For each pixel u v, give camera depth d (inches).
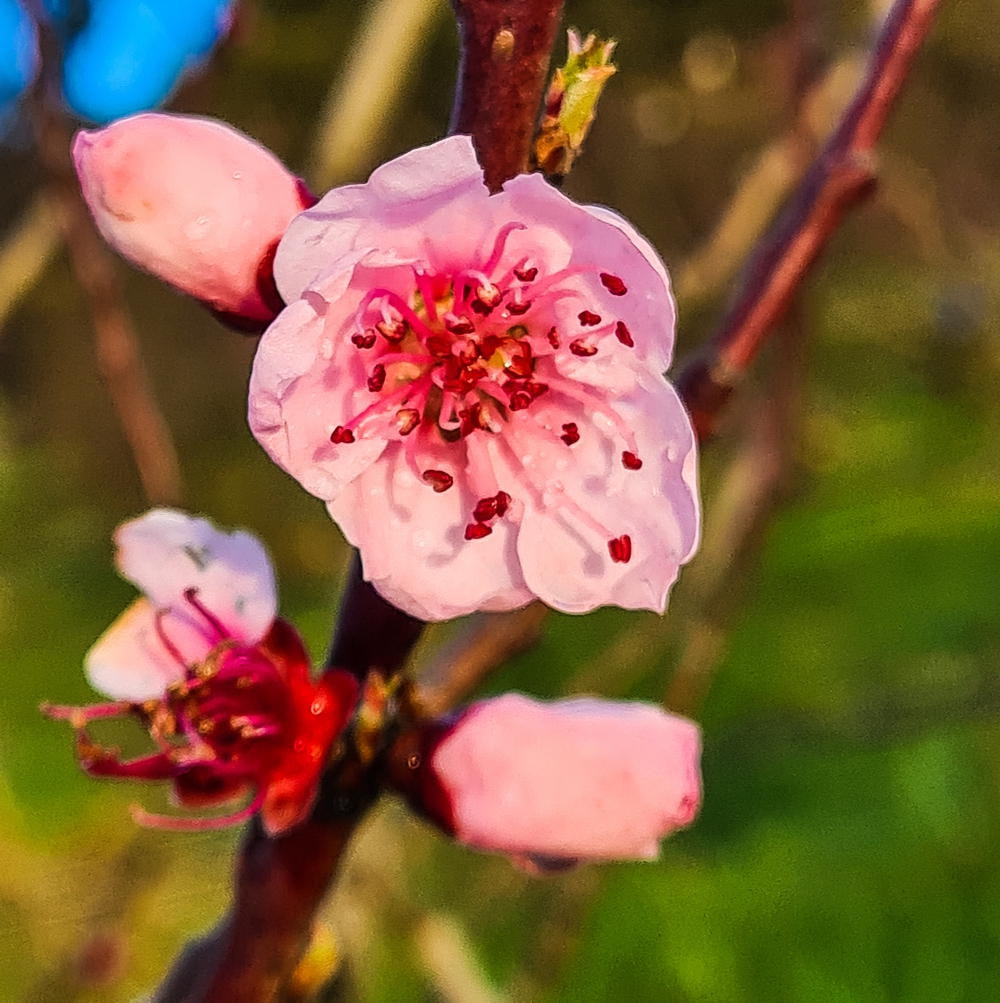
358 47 13.2
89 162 6.5
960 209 29.7
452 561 6.8
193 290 6.6
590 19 21.2
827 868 22.7
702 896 22.3
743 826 23.4
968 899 22.6
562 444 6.9
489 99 6.7
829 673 24.9
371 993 13.2
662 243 26.4
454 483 6.9
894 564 27.6
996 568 26.8
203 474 31.3
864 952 21.9
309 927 7.0
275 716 6.8
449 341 6.9
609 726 6.8
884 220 26.5
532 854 6.9
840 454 21.3
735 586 11.9
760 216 12.7
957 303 25.2
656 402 6.8
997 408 28.3
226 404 33.0
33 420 34.3
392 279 6.9
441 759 6.8
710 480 16.0
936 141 29.6
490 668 8.6
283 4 20.7
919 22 7.9
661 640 13.7
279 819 6.8
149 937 15.7
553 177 6.7
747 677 24.8
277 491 30.6
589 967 20.8
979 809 23.8
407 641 6.9
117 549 7.0
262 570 6.9
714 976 21.1
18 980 17.1
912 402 29.5
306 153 22.1
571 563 6.8
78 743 6.9
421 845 17.3
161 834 16.1
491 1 6.6
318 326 6.5
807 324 11.0
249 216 6.6
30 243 14.9
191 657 7.0
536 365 7.0
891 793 24.1
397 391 6.9
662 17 21.4
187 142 6.6
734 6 21.0
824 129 11.3
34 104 10.6
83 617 28.2
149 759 6.9
